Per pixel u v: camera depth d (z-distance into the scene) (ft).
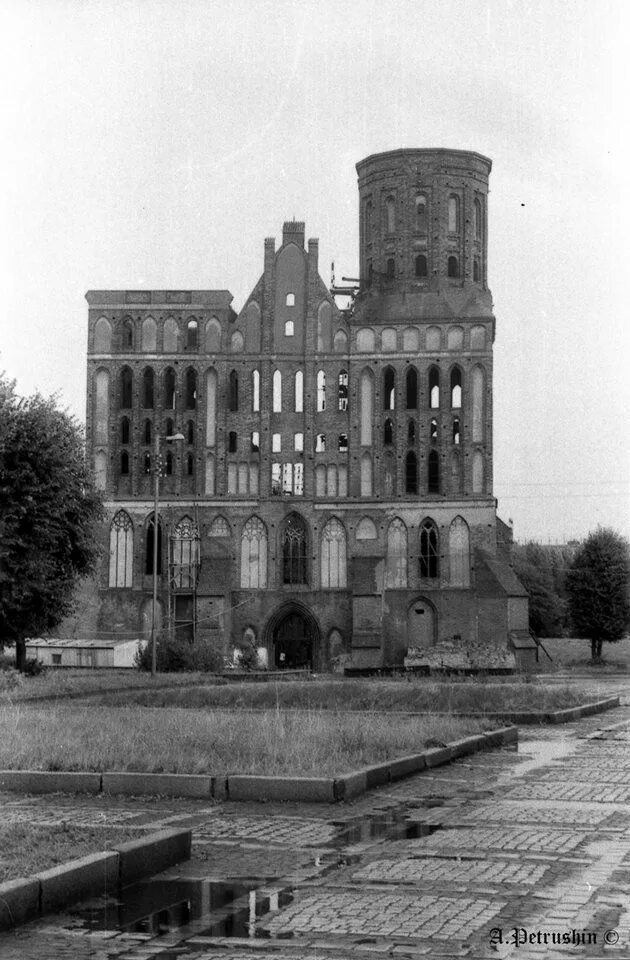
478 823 62.64
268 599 380.37
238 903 44.60
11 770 76.64
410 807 68.95
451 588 377.50
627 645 511.81
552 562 636.89
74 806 69.26
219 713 123.24
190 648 300.40
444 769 88.79
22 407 227.40
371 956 37.65
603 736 120.26
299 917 42.42
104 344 386.93
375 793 74.95
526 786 78.38
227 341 389.60
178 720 108.27
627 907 43.27
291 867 51.11
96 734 93.20
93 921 42.22
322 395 388.78
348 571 381.40
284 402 388.16
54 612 231.91
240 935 40.32
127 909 43.86
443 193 403.54
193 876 49.32
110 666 329.52
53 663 336.70
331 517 383.65
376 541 380.37
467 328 384.68
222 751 82.89
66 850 47.88
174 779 72.84
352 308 413.39
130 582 378.94
